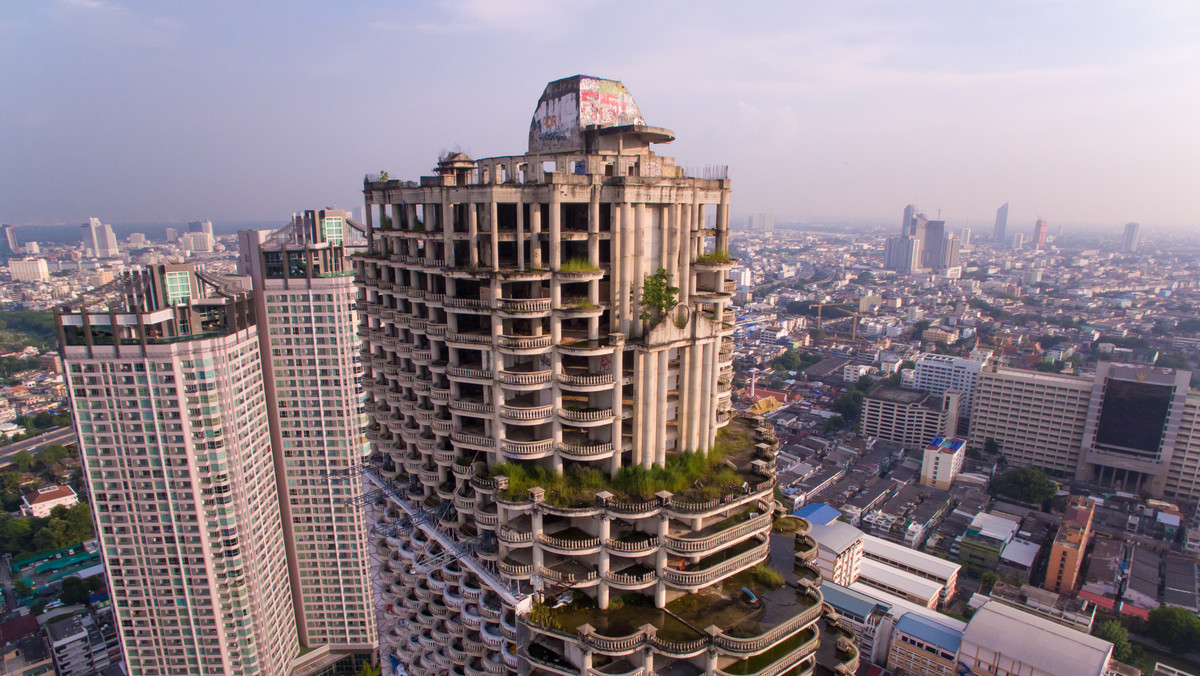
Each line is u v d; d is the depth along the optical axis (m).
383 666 97.56
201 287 135.12
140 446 126.12
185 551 132.75
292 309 154.12
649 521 64.62
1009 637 143.88
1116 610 180.50
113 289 127.69
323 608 173.25
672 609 63.84
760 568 70.88
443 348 75.00
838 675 71.19
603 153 68.50
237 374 133.00
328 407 159.62
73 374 121.88
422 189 70.12
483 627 72.25
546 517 68.38
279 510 157.50
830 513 198.38
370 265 84.94
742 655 58.53
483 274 64.00
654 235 66.00
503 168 72.50
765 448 73.94
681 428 69.44
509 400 69.31
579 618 62.41
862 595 168.50
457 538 74.38
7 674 176.00
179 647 138.62
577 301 65.50
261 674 144.50
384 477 89.06
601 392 66.75
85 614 193.50
